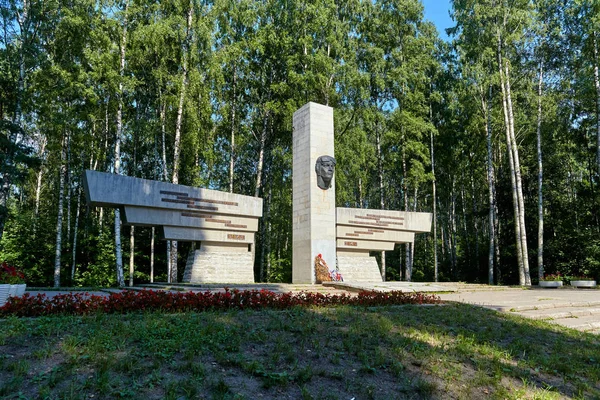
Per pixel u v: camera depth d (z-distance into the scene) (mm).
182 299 8914
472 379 5961
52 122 21156
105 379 4648
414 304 11523
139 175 33188
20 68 19094
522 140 30750
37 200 32938
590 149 31531
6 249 26562
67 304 8016
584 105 27969
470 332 8469
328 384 5316
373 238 23547
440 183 38938
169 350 5746
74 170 30016
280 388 5027
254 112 28656
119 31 22125
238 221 19859
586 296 16062
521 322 10180
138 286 16609
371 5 30922
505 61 25953
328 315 8789
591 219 31656
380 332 7570
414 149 28844
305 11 26875
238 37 27453
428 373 5977
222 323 7379
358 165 27891
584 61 25828
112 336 6129
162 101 25062
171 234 18203
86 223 29922
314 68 26781
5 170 17703
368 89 29250
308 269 20000
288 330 7324
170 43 23750
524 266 25109
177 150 23188
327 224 20625
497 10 25234
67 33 21781
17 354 5348
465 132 31609
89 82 21797
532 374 6500
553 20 26484
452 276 36812
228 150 31500
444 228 44938
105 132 28484
